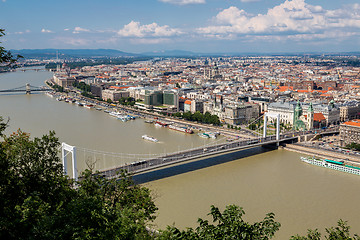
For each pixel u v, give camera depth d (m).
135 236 97.00
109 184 137.62
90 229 90.50
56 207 106.25
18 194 107.06
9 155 113.94
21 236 89.94
